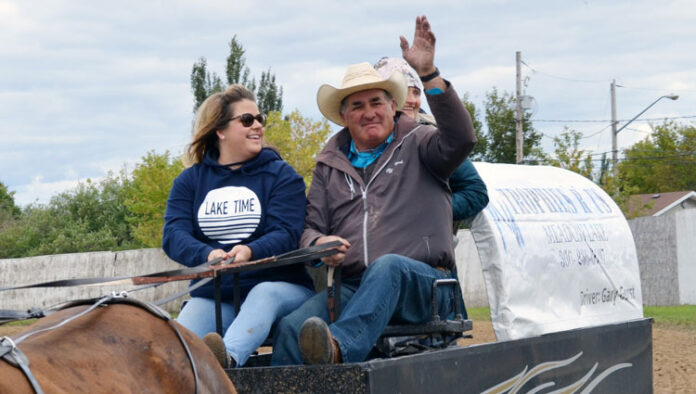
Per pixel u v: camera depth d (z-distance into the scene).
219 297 4.68
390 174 5.13
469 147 4.95
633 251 6.62
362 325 4.34
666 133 62.19
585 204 6.43
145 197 28.20
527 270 5.42
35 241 40.47
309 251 4.55
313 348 4.00
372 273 4.50
